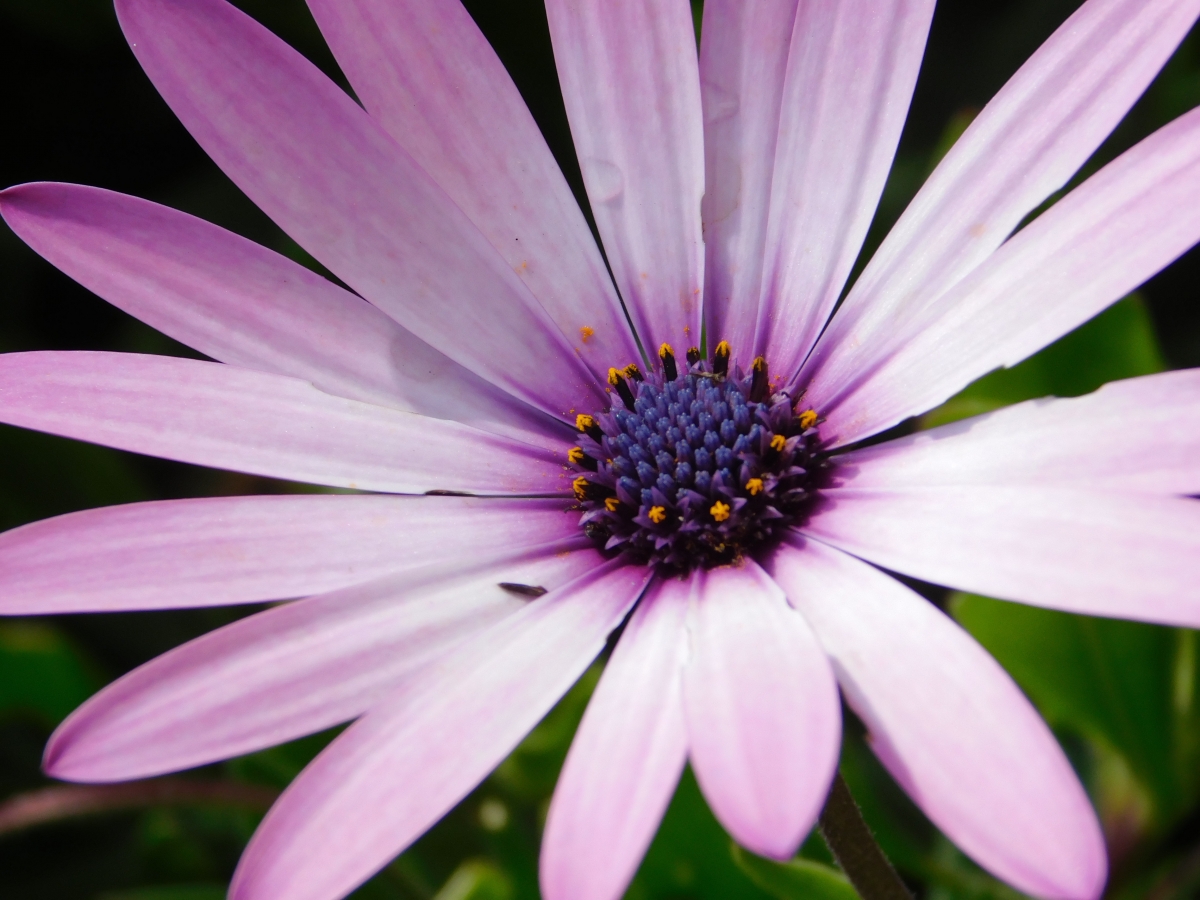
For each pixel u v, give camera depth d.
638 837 0.07
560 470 0.10
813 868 0.10
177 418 0.09
